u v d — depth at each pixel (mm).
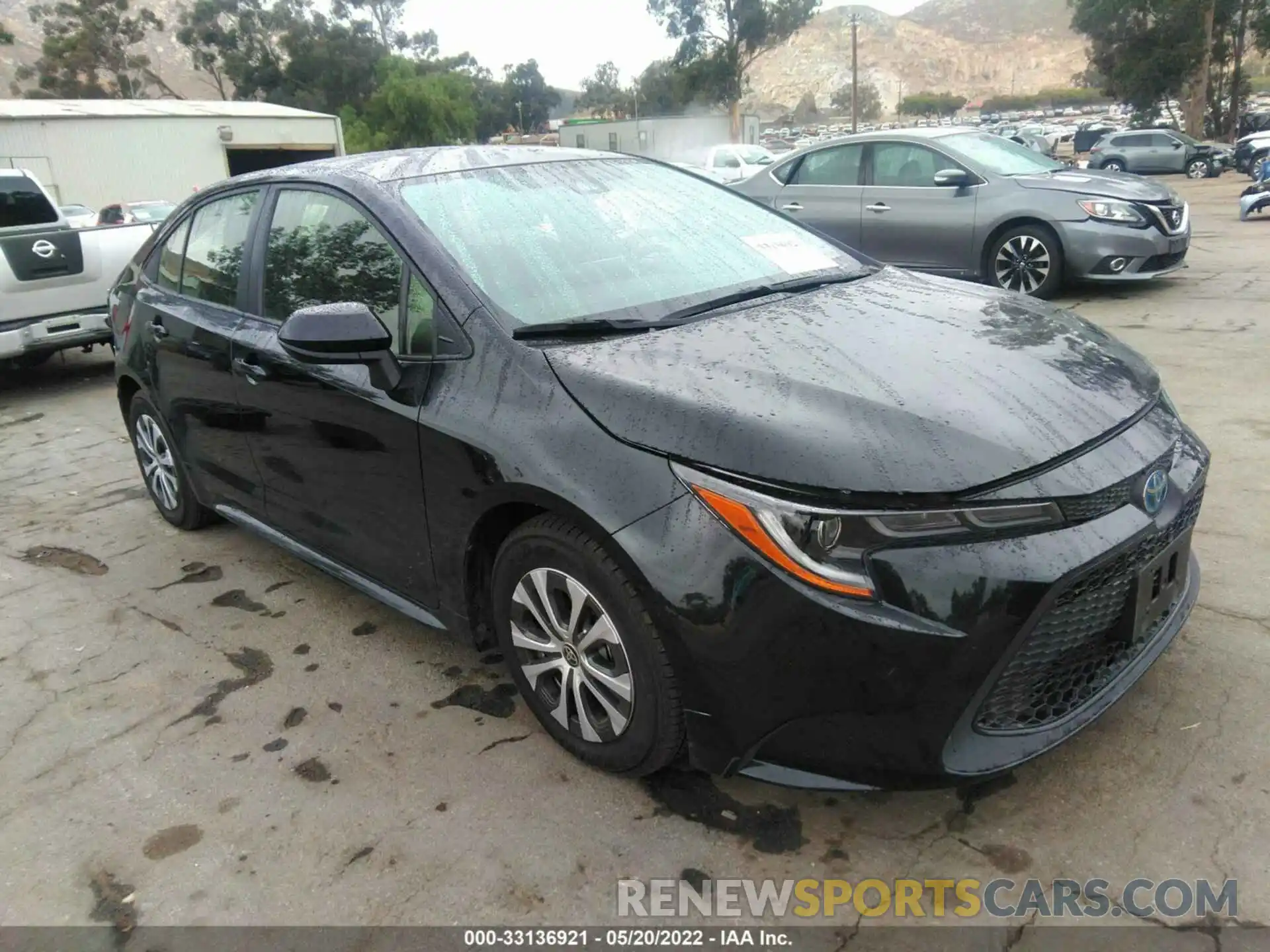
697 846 2338
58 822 2568
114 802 2637
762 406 2229
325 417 3051
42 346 7465
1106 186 8156
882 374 2369
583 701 2539
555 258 2955
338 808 2551
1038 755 2168
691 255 3176
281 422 3277
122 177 27750
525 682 2709
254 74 62438
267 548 4297
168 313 3939
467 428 2551
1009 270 8453
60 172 26500
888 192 8898
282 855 2395
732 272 3148
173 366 3871
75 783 2729
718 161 23750
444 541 2746
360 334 2600
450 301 2729
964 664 2014
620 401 2330
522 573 2566
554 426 2395
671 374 2385
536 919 2156
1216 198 20234
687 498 2156
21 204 8797
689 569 2129
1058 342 2688
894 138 8930
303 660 3316
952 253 8656
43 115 26047
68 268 7477
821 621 2023
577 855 2328
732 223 3482
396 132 55844
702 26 55000
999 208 8320
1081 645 2215
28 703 3156
